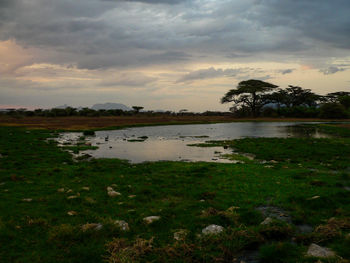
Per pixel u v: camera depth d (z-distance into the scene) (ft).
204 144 97.81
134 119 309.01
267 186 35.91
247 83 379.14
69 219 24.14
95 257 17.83
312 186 35.50
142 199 30.94
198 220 24.23
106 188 35.50
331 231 20.71
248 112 413.39
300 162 57.26
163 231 22.13
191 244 19.24
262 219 24.43
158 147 90.79
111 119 297.12
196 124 257.75
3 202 28.30
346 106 351.46
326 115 328.49
